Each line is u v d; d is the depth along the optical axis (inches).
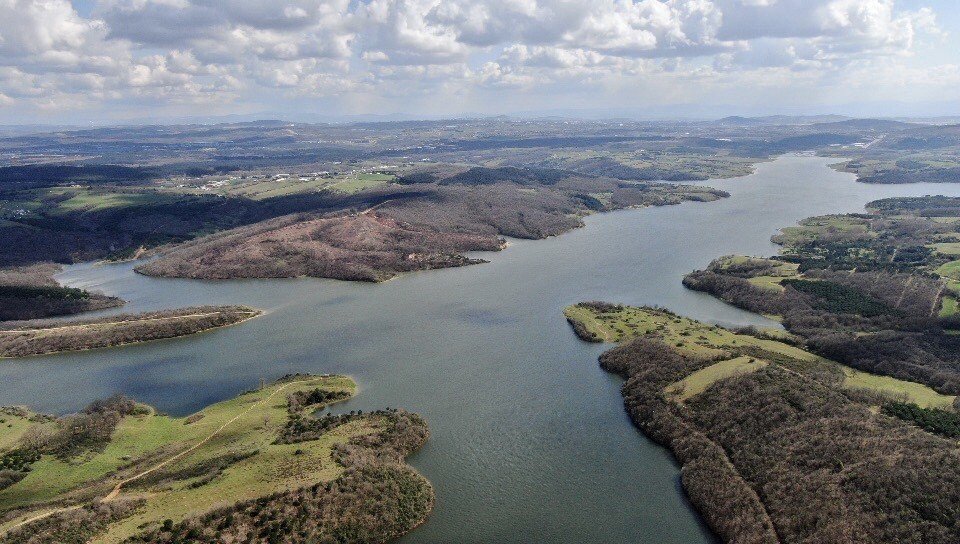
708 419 5561.0
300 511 4426.7
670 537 4404.5
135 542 4023.1
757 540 4192.9
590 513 4660.4
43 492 4859.7
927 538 3814.0
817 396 5457.7
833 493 4315.9
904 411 5123.0
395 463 5152.6
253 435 5649.6
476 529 4515.3
